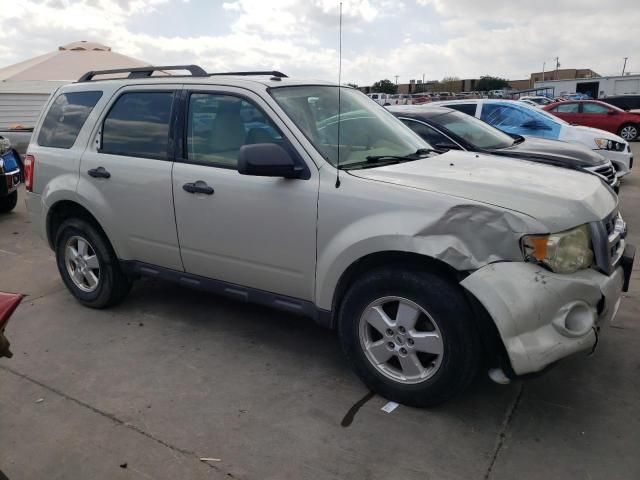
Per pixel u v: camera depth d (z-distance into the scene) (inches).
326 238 128.9
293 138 135.2
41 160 187.9
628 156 388.5
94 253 181.6
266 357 152.9
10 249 264.4
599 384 134.3
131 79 172.9
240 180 141.6
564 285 108.9
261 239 140.3
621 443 112.7
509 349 107.0
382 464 108.5
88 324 176.2
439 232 113.3
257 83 146.9
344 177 127.7
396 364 130.4
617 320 169.0
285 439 116.6
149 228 163.5
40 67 652.1
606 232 119.2
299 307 140.3
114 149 170.6
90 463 110.5
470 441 114.6
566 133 386.6
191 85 156.3
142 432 120.0
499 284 107.6
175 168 154.3
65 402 132.1
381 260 126.2
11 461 111.6
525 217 109.7
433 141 273.9
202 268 156.9
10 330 172.6
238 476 106.0
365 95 181.2
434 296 115.5
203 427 121.2
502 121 395.9
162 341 163.3
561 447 112.0
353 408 127.3
